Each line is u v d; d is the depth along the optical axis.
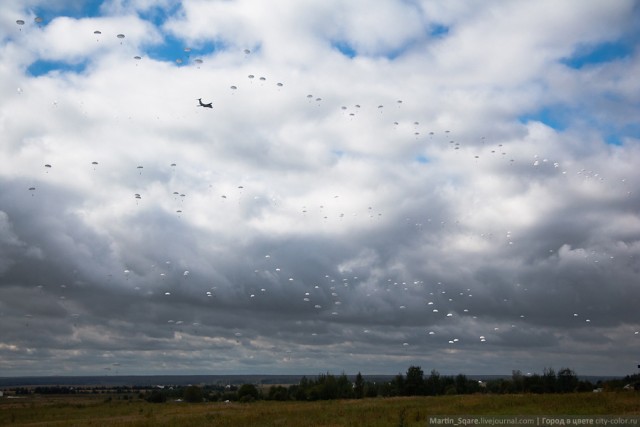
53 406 73.81
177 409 61.03
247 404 69.38
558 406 39.59
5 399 109.25
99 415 55.88
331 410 46.84
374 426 32.88
